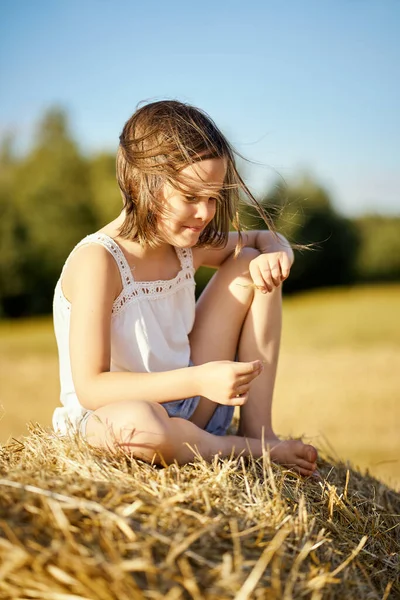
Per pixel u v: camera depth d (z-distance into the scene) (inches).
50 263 646.5
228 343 67.5
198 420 66.4
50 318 636.1
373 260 700.0
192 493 46.3
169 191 59.8
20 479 44.0
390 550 54.3
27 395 226.8
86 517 40.7
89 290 59.1
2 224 637.9
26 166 669.3
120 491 44.3
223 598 37.6
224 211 67.4
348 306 550.3
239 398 54.4
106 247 61.5
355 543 52.4
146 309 63.3
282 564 42.8
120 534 40.1
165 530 41.6
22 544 37.8
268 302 66.7
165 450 53.0
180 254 67.7
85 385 56.3
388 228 702.5
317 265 683.4
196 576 38.8
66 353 64.4
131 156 61.6
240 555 40.8
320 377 240.1
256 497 48.8
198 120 61.2
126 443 52.2
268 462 54.2
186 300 67.4
